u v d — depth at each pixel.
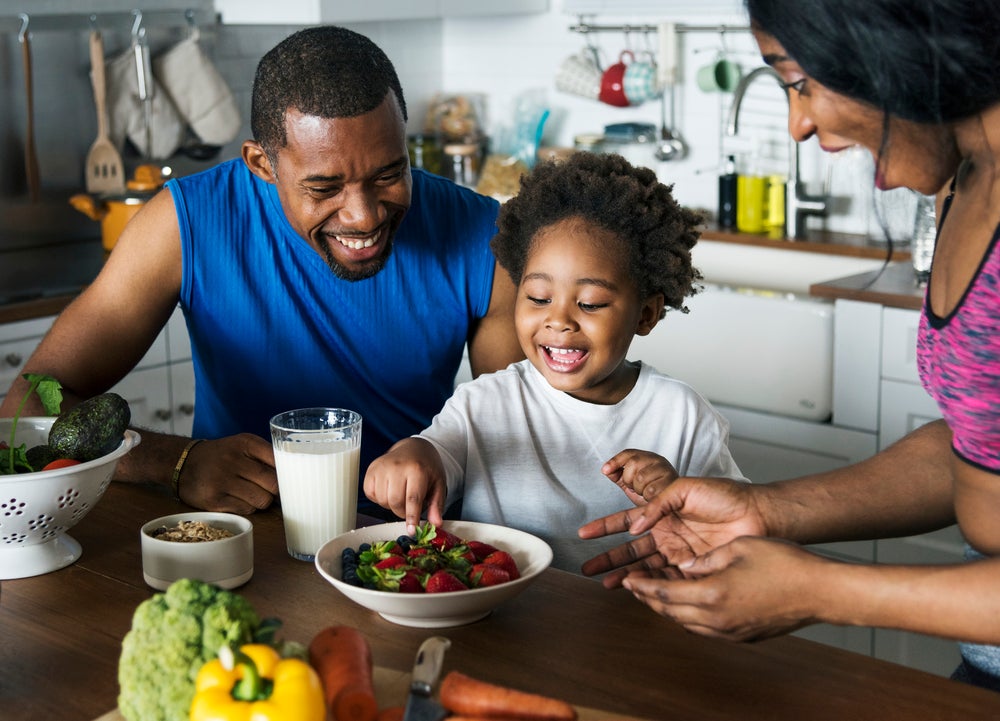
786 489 1.16
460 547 1.17
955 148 0.96
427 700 0.85
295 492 1.26
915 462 1.18
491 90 3.99
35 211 3.27
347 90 1.39
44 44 3.20
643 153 3.56
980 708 0.95
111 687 0.99
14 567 1.21
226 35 3.54
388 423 1.77
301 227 1.51
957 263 1.00
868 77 0.88
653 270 1.49
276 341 1.70
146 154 3.39
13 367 2.71
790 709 0.95
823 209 3.21
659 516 1.15
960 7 0.85
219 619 0.84
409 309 1.74
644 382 1.57
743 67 3.38
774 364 2.78
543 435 1.55
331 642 0.89
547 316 1.45
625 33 3.62
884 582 0.92
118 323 1.67
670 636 1.08
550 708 0.85
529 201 1.51
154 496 1.46
